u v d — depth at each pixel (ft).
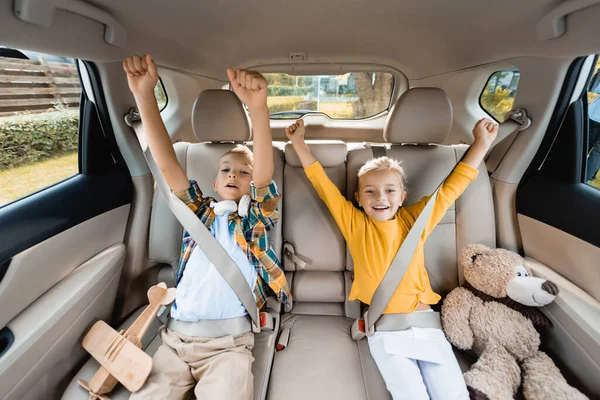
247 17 3.66
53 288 3.10
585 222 3.27
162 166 3.27
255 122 2.83
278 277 3.64
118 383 2.83
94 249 3.66
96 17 2.63
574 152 3.59
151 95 2.91
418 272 3.62
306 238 4.17
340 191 4.23
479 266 3.43
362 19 3.79
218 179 3.66
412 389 2.74
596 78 3.50
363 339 3.70
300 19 3.76
